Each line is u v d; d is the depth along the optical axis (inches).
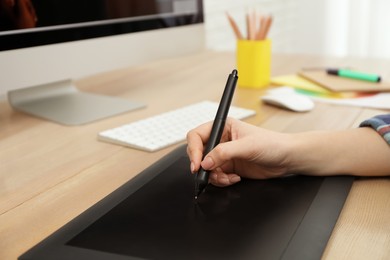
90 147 24.0
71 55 29.0
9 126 28.3
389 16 81.8
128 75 44.2
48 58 27.6
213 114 28.5
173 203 16.7
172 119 27.5
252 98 34.3
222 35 70.7
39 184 19.4
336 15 85.2
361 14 83.7
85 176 20.2
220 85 38.4
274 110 30.9
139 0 33.4
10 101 32.1
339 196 17.2
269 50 38.0
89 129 27.1
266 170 19.0
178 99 34.1
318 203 16.6
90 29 30.0
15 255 13.9
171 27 36.9
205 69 45.9
